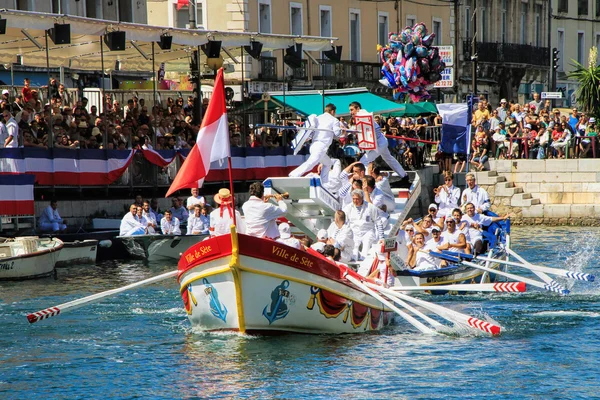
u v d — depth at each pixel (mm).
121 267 63250
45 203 66312
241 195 80750
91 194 70312
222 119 39469
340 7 120500
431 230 54656
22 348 40062
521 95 154500
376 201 50938
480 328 40062
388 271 45188
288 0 112812
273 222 42281
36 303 49750
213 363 37188
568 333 42312
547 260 68062
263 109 89938
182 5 101875
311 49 85312
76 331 42969
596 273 61812
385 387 34375
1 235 62406
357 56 124125
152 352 38969
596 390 34219
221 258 38688
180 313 46688
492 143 98188
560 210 93125
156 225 69000
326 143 53625
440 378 35438
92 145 70312
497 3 148625
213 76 86875
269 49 82812
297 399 33219
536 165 94688
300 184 49875
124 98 88000
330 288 40562
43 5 89125
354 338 41219
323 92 85750
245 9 105875
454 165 99188
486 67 143875
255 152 81375
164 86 97125
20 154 64250
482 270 54812
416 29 90375
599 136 97500
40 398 33719
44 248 59906
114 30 68875
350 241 46719
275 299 39344
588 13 168750
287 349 38906
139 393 34062
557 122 96375
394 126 95250
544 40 159250
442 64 90938
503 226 58219
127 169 71688
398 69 90438
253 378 35312
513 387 34469
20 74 86938
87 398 33656
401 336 41844
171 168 74875
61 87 78375
